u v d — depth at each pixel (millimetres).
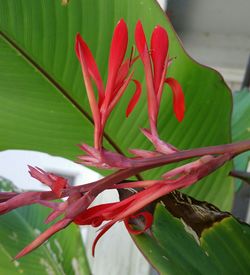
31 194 170
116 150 333
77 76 312
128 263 581
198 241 245
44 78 315
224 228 250
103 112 187
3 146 351
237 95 408
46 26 297
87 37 301
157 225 245
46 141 346
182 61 297
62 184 170
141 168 178
